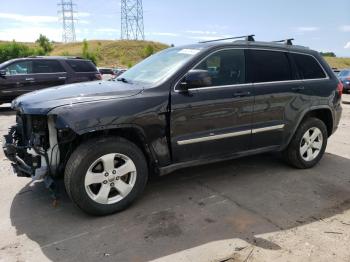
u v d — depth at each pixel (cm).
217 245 321
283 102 477
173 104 390
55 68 1184
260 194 435
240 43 456
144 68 463
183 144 404
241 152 456
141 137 377
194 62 416
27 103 365
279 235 339
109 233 342
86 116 341
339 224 362
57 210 389
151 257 304
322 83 521
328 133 557
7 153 404
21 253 311
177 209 392
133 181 383
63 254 309
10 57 6600
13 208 395
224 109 425
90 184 357
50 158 363
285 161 534
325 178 492
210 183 467
